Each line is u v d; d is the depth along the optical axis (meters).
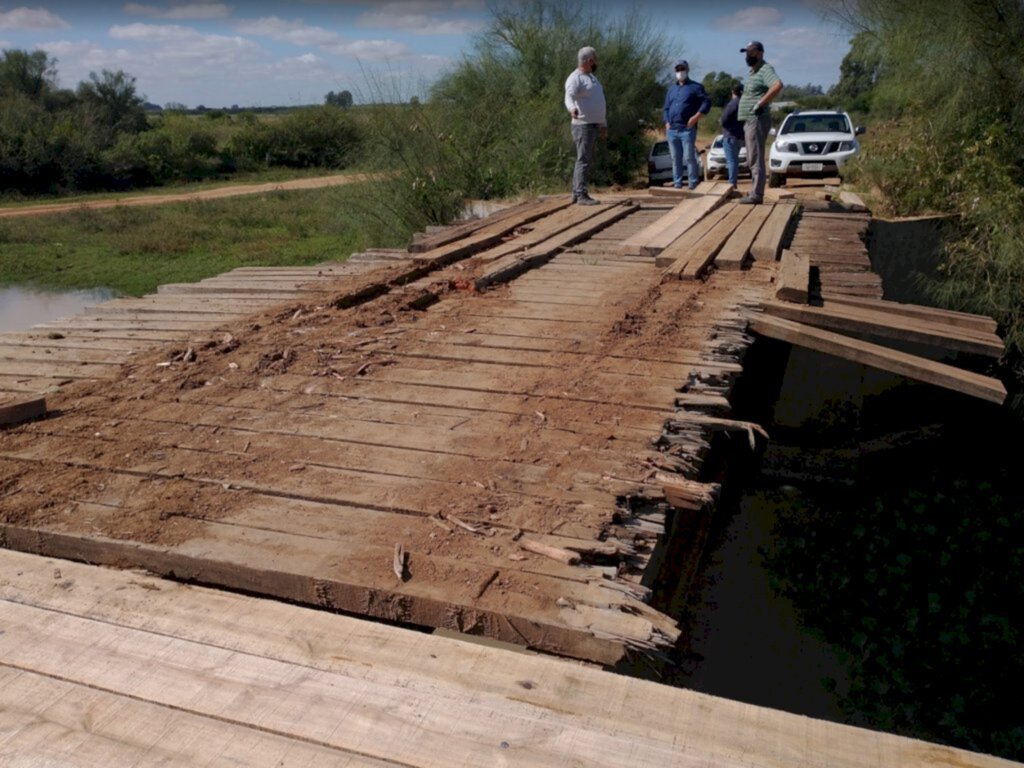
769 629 6.46
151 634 2.44
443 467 3.59
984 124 10.78
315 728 2.05
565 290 6.80
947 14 10.39
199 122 51.75
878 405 9.37
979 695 5.62
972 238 10.34
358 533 3.06
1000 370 9.59
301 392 4.61
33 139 36.50
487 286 6.92
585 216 10.47
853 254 8.01
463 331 5.67
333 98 49.53
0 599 2.64
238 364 5.11
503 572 2.76
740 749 1.98
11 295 17.34
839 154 15.30
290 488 3.42
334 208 21.23
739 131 11.92
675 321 5.73
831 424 8.92
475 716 2.09
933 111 11.24
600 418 4.08
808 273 6.77
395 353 5.23
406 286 6.92
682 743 1.99
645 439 3.81
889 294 10.87
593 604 2.59
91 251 21.70
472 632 2.62
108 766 1.94
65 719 2.09
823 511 7.98
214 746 2.00
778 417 9.00
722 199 11.08
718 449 6.32
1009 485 8.25
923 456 8.75
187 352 5.27
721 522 7.80
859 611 6.56
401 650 2.35
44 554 3.16
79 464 3.72
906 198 11.25
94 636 2.44
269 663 2.30
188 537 3.05
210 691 2.19
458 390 4.55
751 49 10.35
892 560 7.11
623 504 3.25
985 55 10.41
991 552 7.17
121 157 39.56
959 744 5.30
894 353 5.43
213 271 18.77
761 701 5.70
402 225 15.61
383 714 2.10
